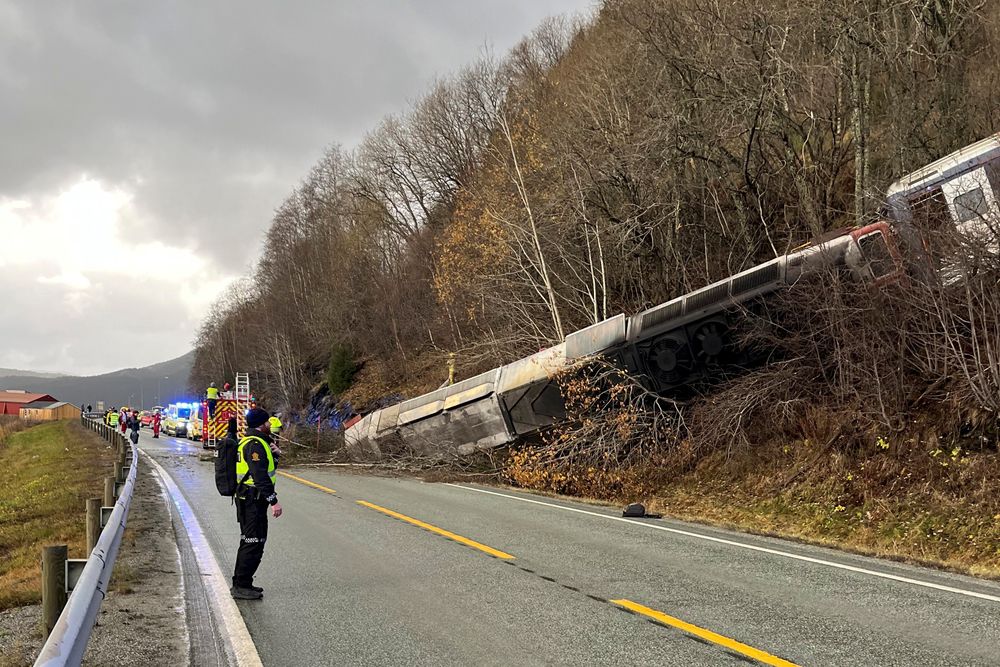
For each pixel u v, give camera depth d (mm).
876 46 16766
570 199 21484
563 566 8117
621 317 16344
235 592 6930
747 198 20047
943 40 17703
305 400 49156
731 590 6980
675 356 15648
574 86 26297
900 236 12234
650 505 13586
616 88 22672
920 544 9328
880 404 11711
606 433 15766
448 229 27203
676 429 15445
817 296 13086
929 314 11156
